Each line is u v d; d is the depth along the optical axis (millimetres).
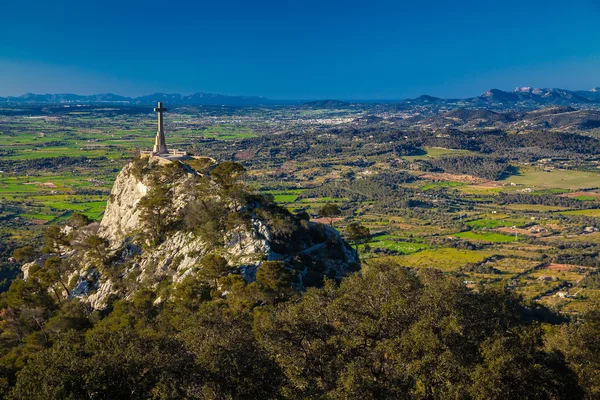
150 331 70812
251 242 106188
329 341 52500
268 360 49875
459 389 44969
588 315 57719
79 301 111812
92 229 153250
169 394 44469
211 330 52844
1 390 52938
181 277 103750
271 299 84500
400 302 52219
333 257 115875
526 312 106812
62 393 42750
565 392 50062
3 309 106750
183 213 124875
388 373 49156
